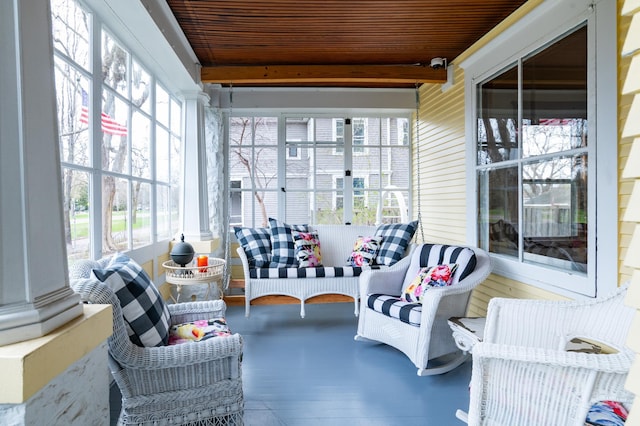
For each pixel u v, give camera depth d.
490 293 3.04
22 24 0.95
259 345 2.99
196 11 2.70
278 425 1.90
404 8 2.67
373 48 3.38
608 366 1.13
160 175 3.42
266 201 4.70
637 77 0.78
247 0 2.55
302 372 2.50
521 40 2.62
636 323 0.77
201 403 1.56
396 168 4.72
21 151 0.94
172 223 3.79
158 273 3.24
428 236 4.26
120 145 2.55
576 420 1.19
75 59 1.97
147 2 2.25
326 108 4.52
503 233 2.89
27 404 0.90
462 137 3.47
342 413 2.01
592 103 2.03
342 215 4.74
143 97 2.99
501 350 1.26
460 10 2.71
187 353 1.49
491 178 3.04
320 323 3.57
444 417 1.98
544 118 2.43
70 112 1.91
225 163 4.61
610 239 1.94
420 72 3.65
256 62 3.70
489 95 3.06
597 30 2.00
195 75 3.51
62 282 1.09
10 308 0.92
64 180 1.86
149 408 1.49
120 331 1.39
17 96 0.94
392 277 3.09
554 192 2.34
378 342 3.07
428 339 2.40
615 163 1.91
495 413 1.32
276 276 3.54
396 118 4.71
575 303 1.61
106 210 2.34
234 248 4.68
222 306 2.11
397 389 2.28
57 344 0.97
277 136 4.69
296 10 2.69
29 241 0.96
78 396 1.14
